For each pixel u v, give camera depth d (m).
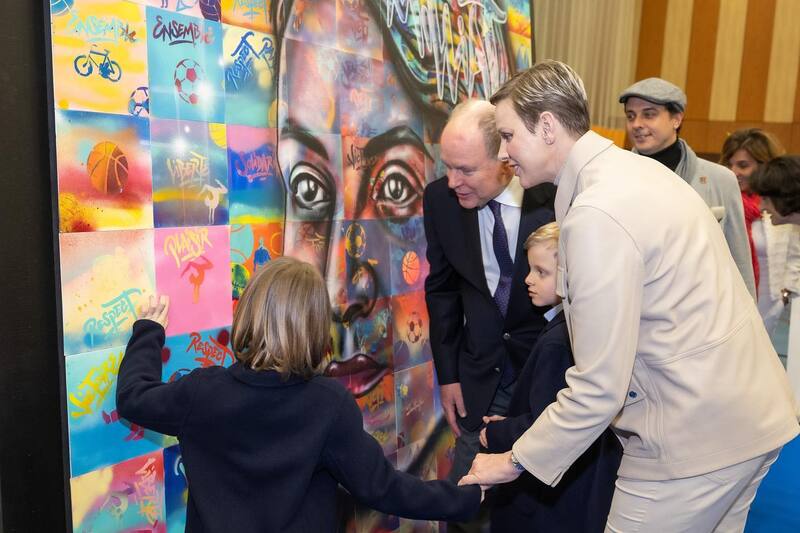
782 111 6.18
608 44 5.47
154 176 1.45
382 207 2.17
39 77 1.25
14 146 1.22
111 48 1.35
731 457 1.23
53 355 1.30
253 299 1.22
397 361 2.28
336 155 1.97
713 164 2.76
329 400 1.24
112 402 1.38
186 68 1.51
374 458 1.27
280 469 1.19
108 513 1.39
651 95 2.66
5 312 1.22
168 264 1.49
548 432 1.30
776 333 3.27
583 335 1.21
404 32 2.23
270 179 1.75
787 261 3.17
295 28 1.81
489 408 2.08
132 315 1.41
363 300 2.11
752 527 2.50
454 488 1.38
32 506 1.27
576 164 1.31
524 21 2.96
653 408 1.29
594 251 1.19
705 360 1.23
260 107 1.71
